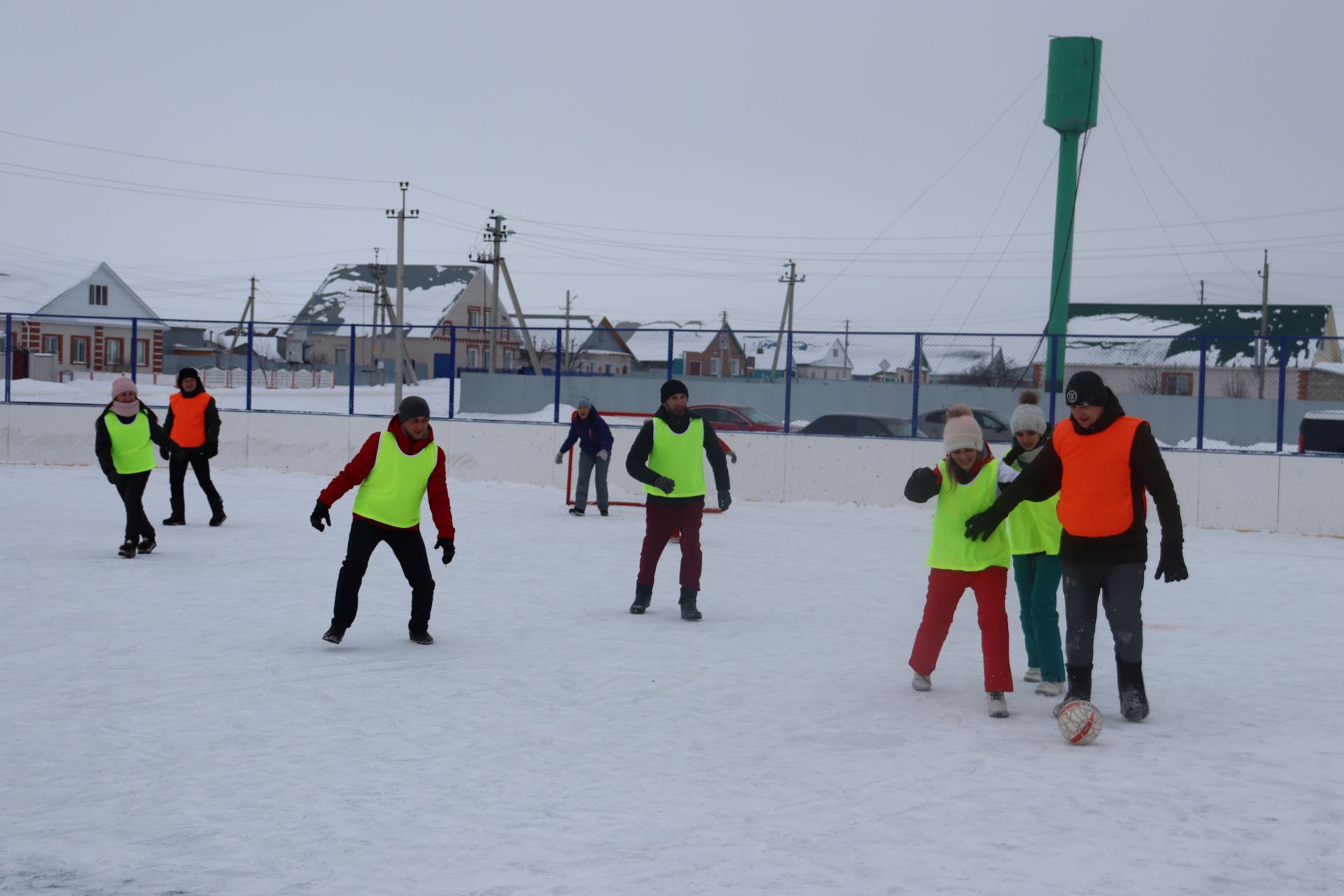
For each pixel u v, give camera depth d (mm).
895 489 19594
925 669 6910
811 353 21359
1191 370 20859
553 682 6961
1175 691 7117
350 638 8109
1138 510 6141
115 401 11492
